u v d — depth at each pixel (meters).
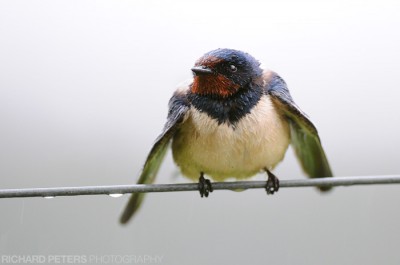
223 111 2.31
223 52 2.31
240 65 2.31
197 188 2.30
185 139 2.31
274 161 2.32
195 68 2.31
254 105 2.31
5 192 2.27
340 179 2.28
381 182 2.28
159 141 2.30
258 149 2.31
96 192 2.28
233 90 2.31
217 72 2.31
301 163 2.33
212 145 2.31
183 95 2.32
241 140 2.31
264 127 2.31
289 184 2.29
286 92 2.32
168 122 2.31
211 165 2.32
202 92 2.31
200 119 2.31
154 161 2.32
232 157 2.31
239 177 2.33
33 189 2.27
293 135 2.33
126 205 2.32
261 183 2.31
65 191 2.27
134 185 2.28
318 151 2.32
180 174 2.34
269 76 2.32
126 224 2.32
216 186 2.31
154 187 2.29
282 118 2.32
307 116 2.31
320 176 2.33
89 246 2.34
